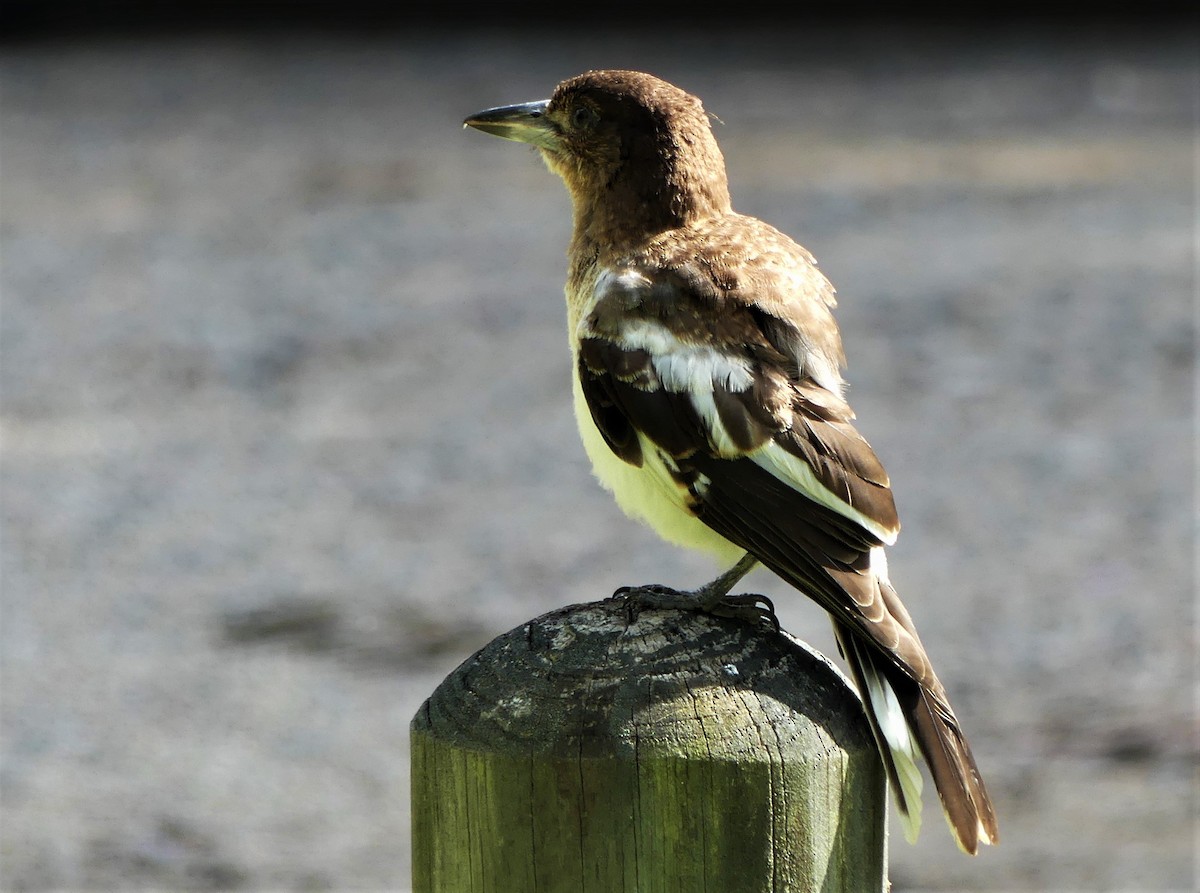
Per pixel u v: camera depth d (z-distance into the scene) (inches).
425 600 505.0
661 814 162.1
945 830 382.3
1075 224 949.8
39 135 1235.9
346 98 1360.7
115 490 601.9
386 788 404.8
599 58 1509.6
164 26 1745.8
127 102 1357.0
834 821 166.2
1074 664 455.2
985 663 456.8
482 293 853.2
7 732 429.7
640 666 167.6
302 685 453.4
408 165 1139.9
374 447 644.7
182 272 894.4
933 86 1363.2
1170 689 437.7
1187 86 1330.0
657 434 226.7
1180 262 873.5
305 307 831.1
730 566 236.5
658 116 261.1
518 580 518.3
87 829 385.4
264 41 1648.6
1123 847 365.1
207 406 693.3
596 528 563.5
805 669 171.3
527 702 166.4
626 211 261.6
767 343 228.8
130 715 438.9
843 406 221.8
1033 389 695.7
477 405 692.7
